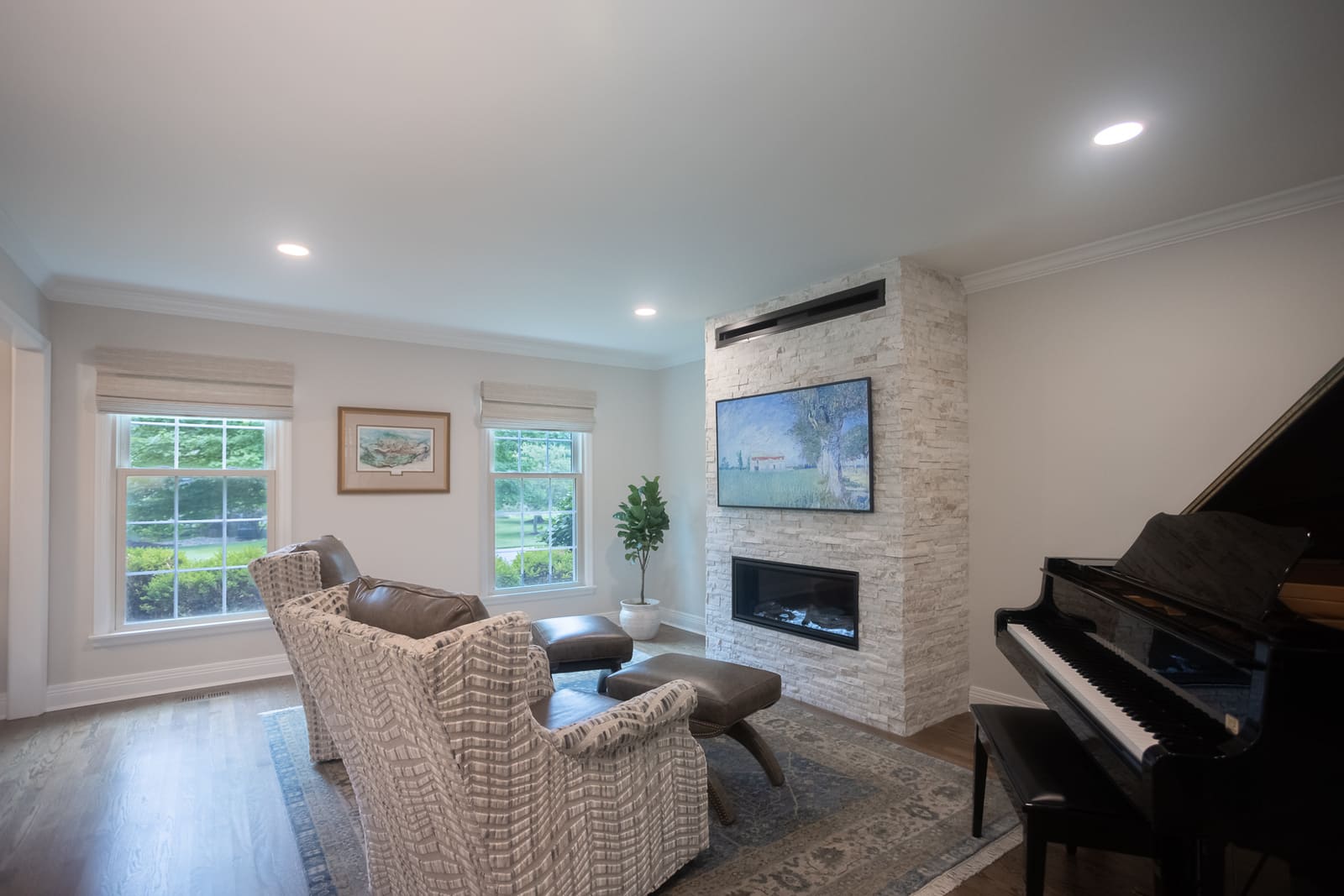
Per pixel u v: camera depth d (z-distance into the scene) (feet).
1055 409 10.63
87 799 8.34
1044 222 9.20
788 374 12.46
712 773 7.87
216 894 6.43
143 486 12.77
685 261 10.82
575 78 5.89
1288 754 3.96
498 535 17.01
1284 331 8.45
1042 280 10.82
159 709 11.71
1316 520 6.49
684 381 18.80
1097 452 10.14
